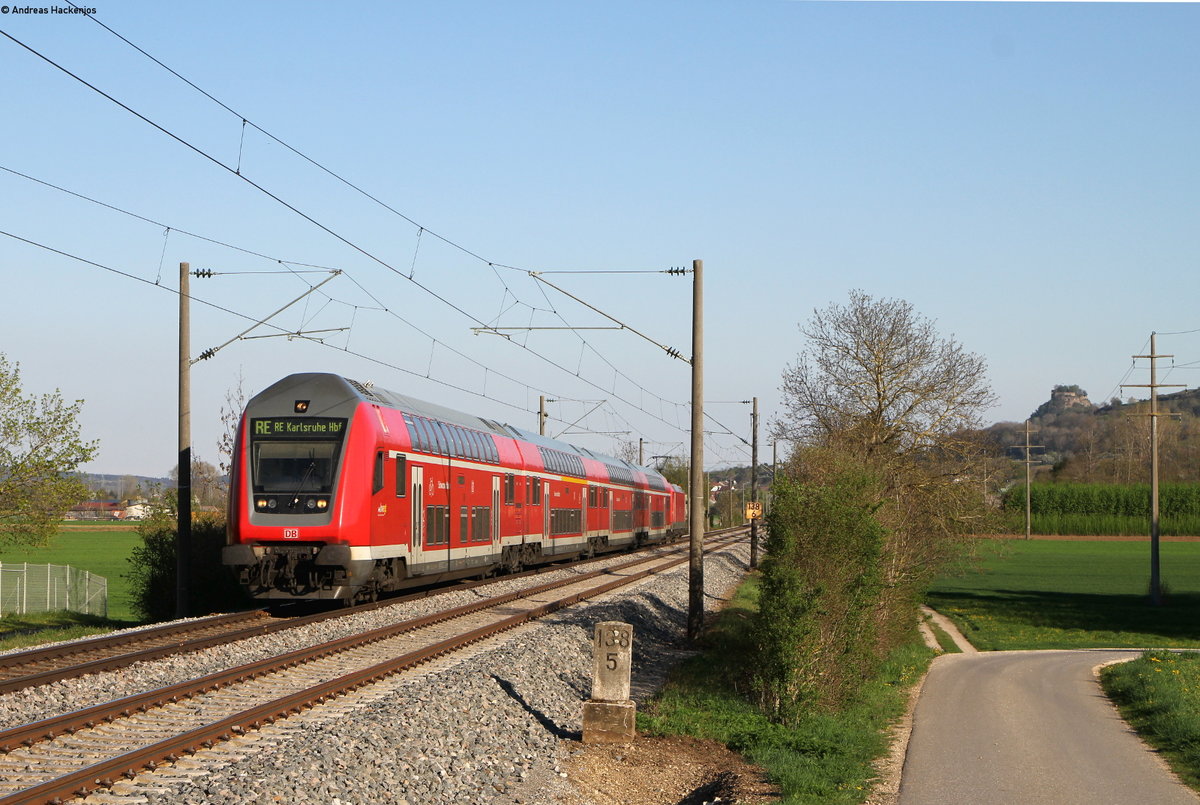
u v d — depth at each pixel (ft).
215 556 89.04
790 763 42.65
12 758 33.53
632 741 46.62
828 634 54.65
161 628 65.46
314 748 35.73
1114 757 47.14
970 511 109.40
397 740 39.19
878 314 120.57
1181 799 39.52
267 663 50.88
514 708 49.60
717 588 133.90
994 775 42.86
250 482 75.72
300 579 75.92
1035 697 65.77
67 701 43.68
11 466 93.25
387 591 95.09
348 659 56.39
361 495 75.87
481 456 104.99
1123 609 148.87
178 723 39.37
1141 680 69.46
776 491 56.59
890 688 65.00
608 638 47.06
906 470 108.17
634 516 189.98
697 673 65.51
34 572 143.54
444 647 61.46
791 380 124.98
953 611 144.25
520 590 99.09
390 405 84.48
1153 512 159.12
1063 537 355.15
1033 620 133.69
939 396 116.16
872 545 56.65
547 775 40.11
